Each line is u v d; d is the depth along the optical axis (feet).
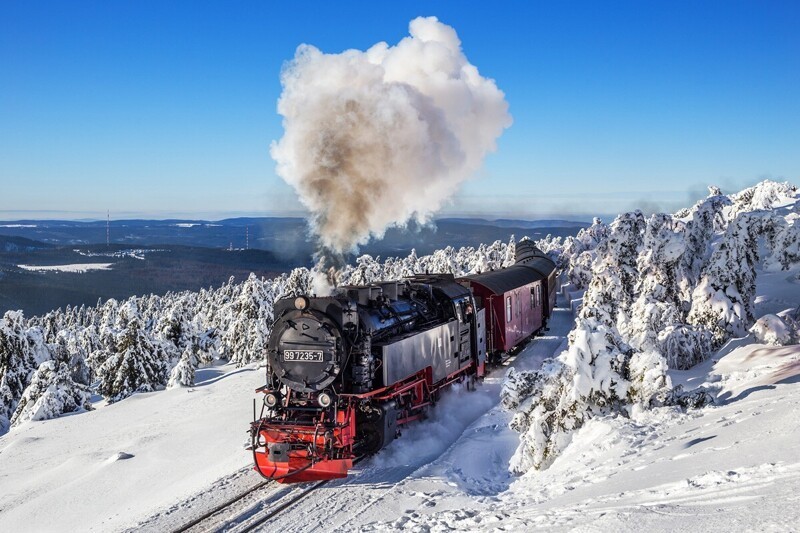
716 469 26.55
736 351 61.98
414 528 31.35
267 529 34.88
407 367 50.06
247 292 185.57
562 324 126.00
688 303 86.28
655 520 21.99
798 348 55.62
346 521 34.96
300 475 43.04
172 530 36.17
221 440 61.16
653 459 32.07
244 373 126.21
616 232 104.12
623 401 41.96
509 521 28.66
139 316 139.23
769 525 18.45
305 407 44.83
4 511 51.44
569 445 40.09
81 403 122.93
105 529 39.65
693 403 41.47
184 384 125.29
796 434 27.50
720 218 152.35
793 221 109.91
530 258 128.67
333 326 44.39
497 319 79.82
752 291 74.90
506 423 52.75
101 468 57.36
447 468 43.86
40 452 78.79
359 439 44.98
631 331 73.10
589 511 26.00
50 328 221.66
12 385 136.26
